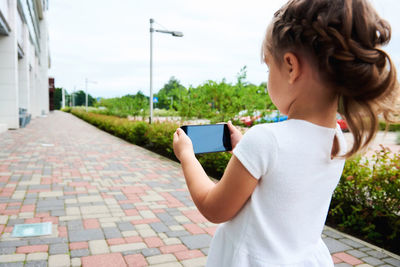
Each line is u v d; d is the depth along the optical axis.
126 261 2.47
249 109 6.33
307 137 0.67
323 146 0.68
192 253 2.65
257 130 0.66
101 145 9.81
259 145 0.64
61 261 2.43
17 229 3.01
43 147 8.84
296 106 0.69
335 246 2.86
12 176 5.17
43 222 3.21
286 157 0.65
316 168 0.69
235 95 6.97
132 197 4.23
